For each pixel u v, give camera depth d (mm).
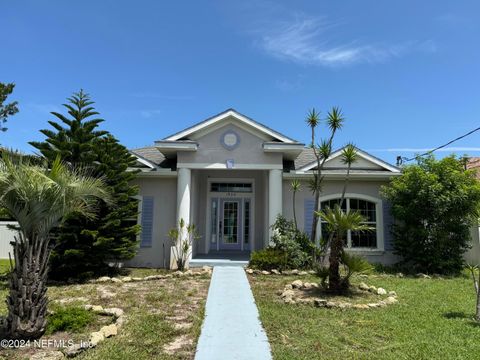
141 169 15312
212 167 15211
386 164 15812
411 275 13281
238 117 15242
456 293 9836
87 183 6555
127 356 5387
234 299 8906
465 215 13125
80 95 12805
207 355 5531
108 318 7375
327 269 9852
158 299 8961
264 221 17516
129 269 14289
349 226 9258
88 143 12266
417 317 7414
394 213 14469
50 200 6047
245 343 6016
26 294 5973
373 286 10352
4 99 25594
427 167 14148
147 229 15508
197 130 15258
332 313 7660
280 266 13102
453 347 5770
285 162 17062
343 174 15344
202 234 18328
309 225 15664
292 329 6652
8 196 5867
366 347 5805
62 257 11867
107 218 12289
